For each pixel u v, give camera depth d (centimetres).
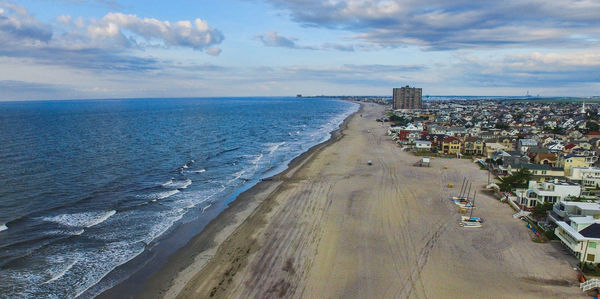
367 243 4238
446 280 3447
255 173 7750
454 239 4356
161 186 6562
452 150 10181
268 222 4894
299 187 6569
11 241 4172
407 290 3284
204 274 3578
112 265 3731
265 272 3603
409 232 4553
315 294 3228
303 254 3969
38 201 5544
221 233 4544
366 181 6981
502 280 3450
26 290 3256
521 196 5466
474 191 6369
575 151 9300
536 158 8294
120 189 6297
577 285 3359
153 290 3312
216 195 6116
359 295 3209
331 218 5016
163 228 4675
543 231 4491
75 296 3206
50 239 4259
